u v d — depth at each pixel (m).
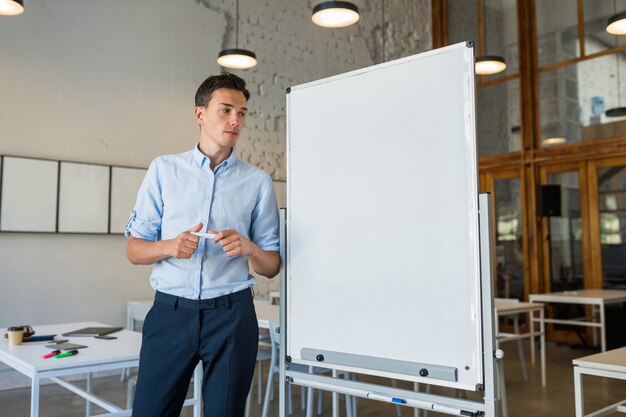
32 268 4.78
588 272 6.65
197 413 2.37
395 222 1.82
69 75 5.05
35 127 4.84
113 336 2.77
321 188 2.03
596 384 4.66
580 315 6.69
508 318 7.32
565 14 6.96
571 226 6.82
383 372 1.81
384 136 1.87
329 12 4.46
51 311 4.86
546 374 5.05
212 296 1.69
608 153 6.45
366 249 1.89
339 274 1.95
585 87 6.77
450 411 1.66
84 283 5.05
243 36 6.34
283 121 6.66
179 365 1.67
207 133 1.78
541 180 7.10
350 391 1.90
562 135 6.92
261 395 4.10
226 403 1.67
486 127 7.60
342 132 1.98
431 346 1.71
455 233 1.68
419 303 1.75
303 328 2.04
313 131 2.07
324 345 1.97
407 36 8.05
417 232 1.77
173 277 1.69
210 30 6.05
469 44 1.68
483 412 1.59
